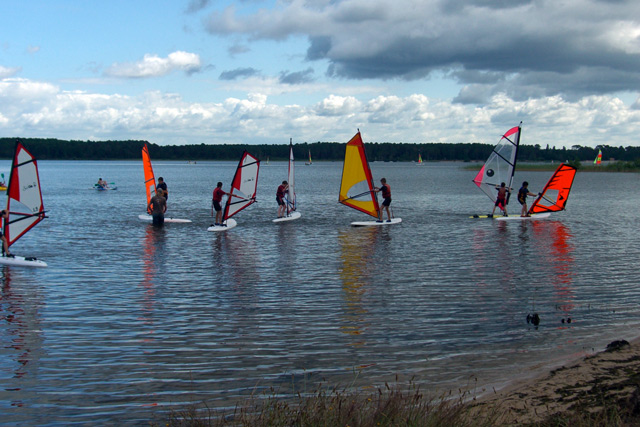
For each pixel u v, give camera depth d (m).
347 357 9.55
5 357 9.53
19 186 17.80
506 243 21.70
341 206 39.03
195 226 27.17
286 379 8.66
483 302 12.91
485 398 7.82
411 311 12.20
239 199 26.42
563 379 8.40
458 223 28.58
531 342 10.23
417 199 47.38
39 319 11.59
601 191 58.38
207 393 8.19
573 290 14.02
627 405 7.09
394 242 22.00
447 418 6.43
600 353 9.50
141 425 7.27
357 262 17.77
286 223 28.69
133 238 22.94
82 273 16.02
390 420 6.31
